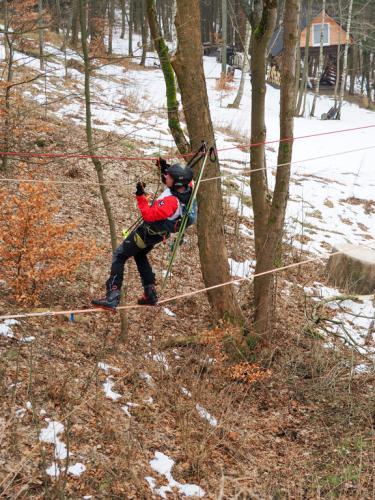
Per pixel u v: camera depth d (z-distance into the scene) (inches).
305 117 1414.9
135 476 228.2
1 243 314.7
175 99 333.4
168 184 227.6
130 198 494.3
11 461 210.7
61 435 232.1
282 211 348.5
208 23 2130.9
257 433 290.8
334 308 435.5
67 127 589.9
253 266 459.2
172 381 299.4
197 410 282.7
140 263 248.7
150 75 1259.2
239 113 1097.4
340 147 947.3
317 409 319.0
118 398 273.6
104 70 1032.2
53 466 216.4
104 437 242.8
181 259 434.9
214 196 332.8
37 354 273.6
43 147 517.3
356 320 426.9
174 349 331.0
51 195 319.0
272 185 665.6
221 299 343.3
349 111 1589.6
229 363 335.3
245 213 561.3
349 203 674.2
